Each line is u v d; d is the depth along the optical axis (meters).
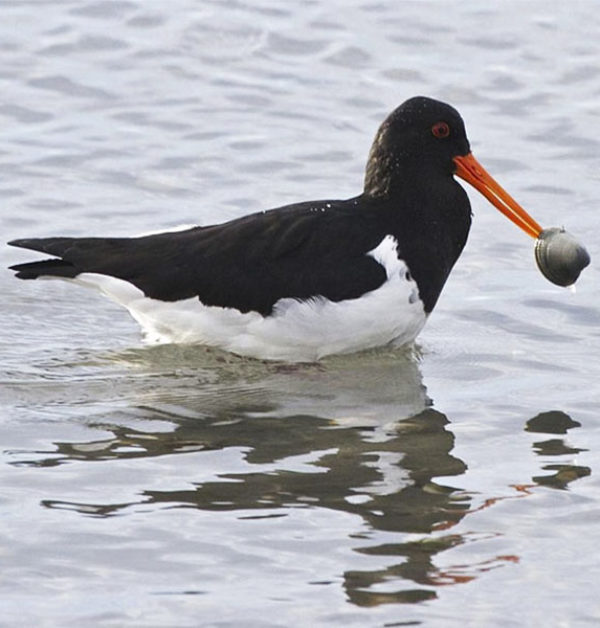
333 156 17.95
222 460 11.62
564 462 11.68
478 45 20.42
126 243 13.84
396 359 13.85
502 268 15.71
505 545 10.34
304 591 9.72
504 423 12.42
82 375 13.38
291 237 13.59
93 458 11.62
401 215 13.91
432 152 14.12
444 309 14.90
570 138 18.36
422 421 12.48
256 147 18.11
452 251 14.20
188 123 18.59
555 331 14.38
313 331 13.57
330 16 21.06
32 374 13.34
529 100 19.22
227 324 13.68
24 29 20.53
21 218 16.41
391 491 11.12
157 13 20.97
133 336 14.34
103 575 9.86
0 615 9.38
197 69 19.83
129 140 18.17
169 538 10.34
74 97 19.11
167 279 13.62
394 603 9.61
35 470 11.37
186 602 9.57
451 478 11.37
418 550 10.26
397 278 13.57
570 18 20.98
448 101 19.23
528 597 9.70
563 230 13.80
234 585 9.77
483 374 13.51
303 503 10.91
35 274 13.84
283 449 11.86
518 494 11.11
